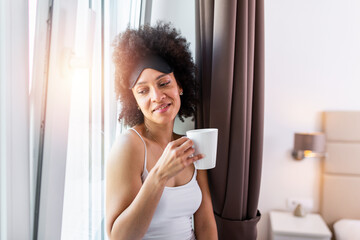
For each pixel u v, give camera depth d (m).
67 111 0.57
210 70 1.04
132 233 0.62
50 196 0.54
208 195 0.99
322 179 1.83
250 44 0.99
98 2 0.76
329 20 1.76
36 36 0.52
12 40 0.43
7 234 0.45
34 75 0.52
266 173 1.87
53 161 0.54
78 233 0.72
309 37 1.78
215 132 0.62
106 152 0.90
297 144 1.71
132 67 0.81
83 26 0.65
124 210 0.69
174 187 0.81
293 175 1.86
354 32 1.75
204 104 1.07
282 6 1.78
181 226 0.83
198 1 1.07
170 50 0.85
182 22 1.21
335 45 1.77
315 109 1.82
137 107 0.92
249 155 1.06
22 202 0.47
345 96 1.79
